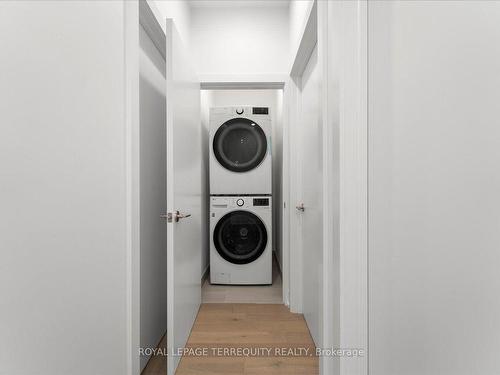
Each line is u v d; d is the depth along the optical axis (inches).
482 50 22.0
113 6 40.5
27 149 24.7
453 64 25.2
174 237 60.6
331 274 47.5
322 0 50.9
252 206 118.8
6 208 22.6
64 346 29.8
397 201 35.4
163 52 73.7
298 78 91.5
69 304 30.6
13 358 23.3
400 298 35.3
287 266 97.1
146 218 63.5
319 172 53.2
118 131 42.1
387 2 36.6
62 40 29.2
